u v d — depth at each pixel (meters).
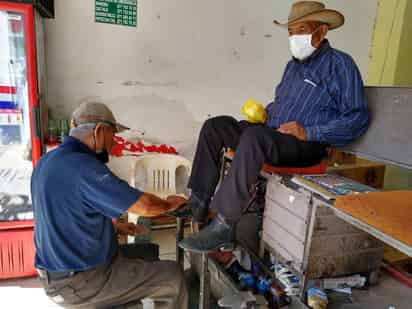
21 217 2.05
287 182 1.55
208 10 2.81
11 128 1.97
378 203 1.18
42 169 1.25
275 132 1.55
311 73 1.75
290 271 1.64
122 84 2.68
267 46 3.08
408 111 1.56
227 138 1.76
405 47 3.36
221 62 2.96
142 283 1.36
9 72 1.91
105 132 1.36
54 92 2.50
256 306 1.48
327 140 1.62
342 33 3.43
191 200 1.74
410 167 1.52
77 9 2.44
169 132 2.92
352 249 1.54
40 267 1.29
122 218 2.30
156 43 2.71
